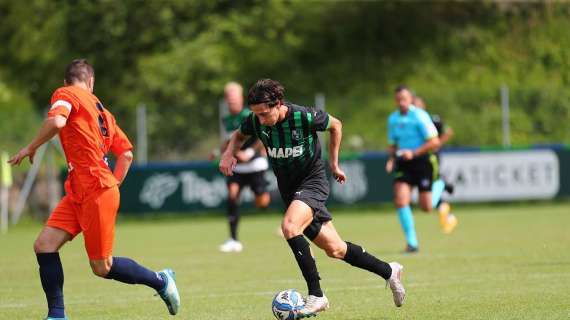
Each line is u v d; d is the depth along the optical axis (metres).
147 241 60.69
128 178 80.50
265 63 108.50
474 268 37.66
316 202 25.05
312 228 25.27
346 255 25.66
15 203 85.75
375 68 107.69
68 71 24.58
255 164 52.09
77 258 49.81
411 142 47.59
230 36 111.56
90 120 23.72
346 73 107.44
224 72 106.69
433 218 74.75
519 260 40.09
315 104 86.25
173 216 86.50
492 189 83.81
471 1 110.25
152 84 104.62
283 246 53.28
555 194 84.75
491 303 27.66
